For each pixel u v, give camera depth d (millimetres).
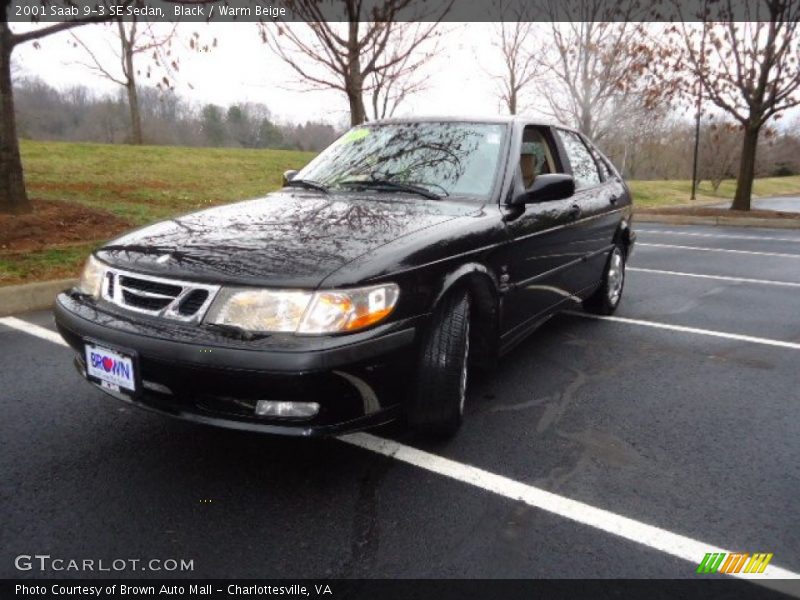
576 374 3801
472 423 3066
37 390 3350
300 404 2209
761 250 9547
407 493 2426
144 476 2510
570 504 2377
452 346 2641
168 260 2385
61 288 5191
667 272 7496
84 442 2785
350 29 7941
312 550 2076
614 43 15008
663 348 4359
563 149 4203
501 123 3609
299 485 2469
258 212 2932
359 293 2236
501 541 2145
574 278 4254
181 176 12906
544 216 3523
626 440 2922
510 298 3217
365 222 2723
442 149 3486
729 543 2166
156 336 2221
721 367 3977
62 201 8289
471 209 3057
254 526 2197
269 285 2189
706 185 37375
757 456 2791
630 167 43062
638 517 2305
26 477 2482
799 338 4668
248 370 2102
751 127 15117
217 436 2863
